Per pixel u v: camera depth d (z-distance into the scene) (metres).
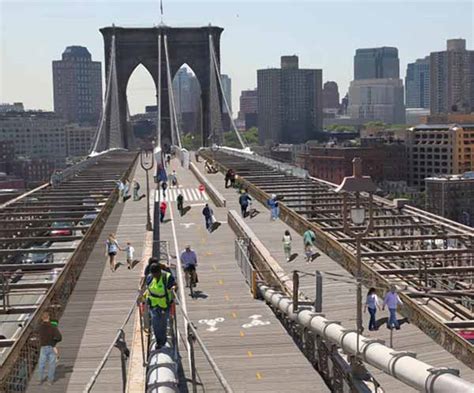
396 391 27.67
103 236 63.22
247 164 131.00
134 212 78.12
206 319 37.16
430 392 19.00
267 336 33.91
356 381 25.73
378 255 52.34
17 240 63.38
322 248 54.88
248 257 48.69
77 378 27.81
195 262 43.47
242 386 26.89
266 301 40.56
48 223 76.38
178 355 26.14
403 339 34.78
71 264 43.06
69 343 32.66
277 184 99.06
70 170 112.88
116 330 34.81
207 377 27.22
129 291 43.56
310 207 83.25
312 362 31.27
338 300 41.16
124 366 23.20
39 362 27.78
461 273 56.12
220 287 44.38
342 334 26.77
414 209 76.44
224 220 71.31
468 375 29.73
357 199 27.77
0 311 42.38
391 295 35.66
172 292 23.00
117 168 129.50
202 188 94.19
